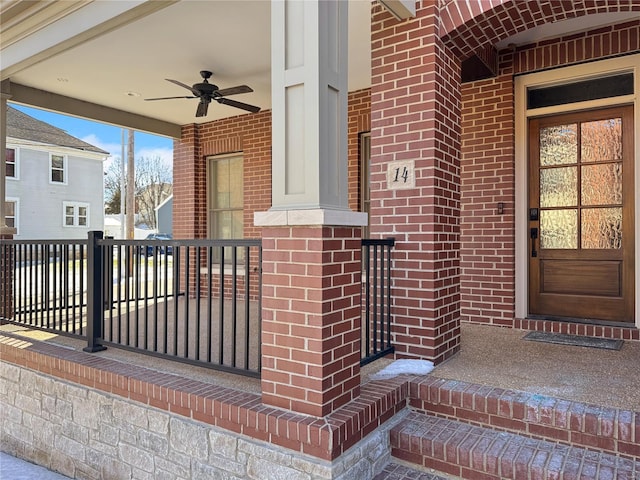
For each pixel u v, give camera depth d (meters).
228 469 2.51
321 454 2.20
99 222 19.48
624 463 2.20
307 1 2.29
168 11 3.77
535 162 4.46
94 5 3.70
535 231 4.45
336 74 2.39
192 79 5.38
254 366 3.21
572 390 2.68
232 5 3.68
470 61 4.00
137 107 6.41
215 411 2.55
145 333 3.28
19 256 4.43
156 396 2.81
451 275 3.44
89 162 19.12
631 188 4.05
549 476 2.15
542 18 3.12
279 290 2.42
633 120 4.03
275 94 2.38
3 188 5.09
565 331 4.15
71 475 3.35
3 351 3.90
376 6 3.42
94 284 3.61
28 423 3.68
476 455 2.33
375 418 2.49
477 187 4.60
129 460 2.98
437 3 3.20
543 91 4.42
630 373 2.99
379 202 3.40
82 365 3.26
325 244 2.29
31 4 3.96
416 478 2.43
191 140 7.17
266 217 2.40
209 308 2.91
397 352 3.30
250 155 6.63
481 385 2.77
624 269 4.08
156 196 28.98
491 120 4.52
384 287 3.41
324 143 2.31
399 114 3.31
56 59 4.78
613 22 3.90
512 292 4.42
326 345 2.31
